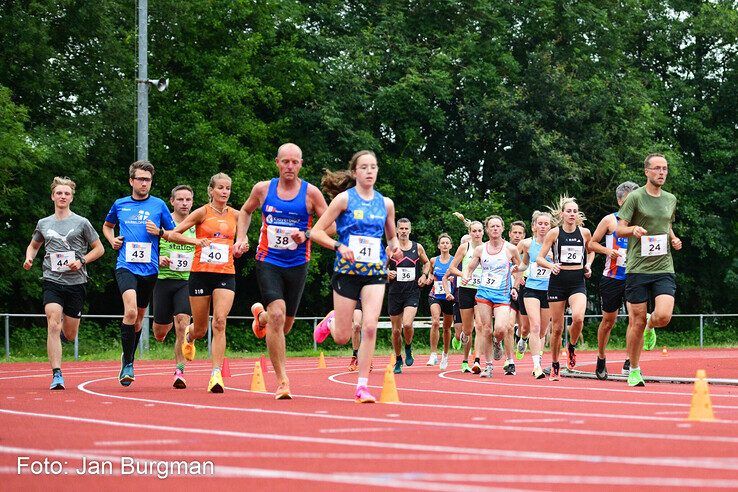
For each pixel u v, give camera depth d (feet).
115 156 116.78
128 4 119.03
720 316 143.74
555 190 135.23
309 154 129.29
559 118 135.44
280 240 36.45
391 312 62.28
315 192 36.55
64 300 45.16
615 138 139.54
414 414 30.73
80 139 104.42
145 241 44.06
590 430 25.67
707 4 155.02
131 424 27.96
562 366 69.05
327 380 53.93
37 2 104.99
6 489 17.33
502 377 55.01
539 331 53.01
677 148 150.51
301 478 18.03
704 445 22.34
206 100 120.47
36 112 110.11
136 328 45.42
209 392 41.60
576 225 50.16
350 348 125.70
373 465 19.56
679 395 39.14
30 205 105.40
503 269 53.83
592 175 136.26
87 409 33.22
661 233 43.06
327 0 139.13
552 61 138.51
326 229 35.22
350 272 35.29
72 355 93.30
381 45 132.46
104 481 18.06
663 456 20.59
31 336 95.04
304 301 138.72
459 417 29.63
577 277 50.08
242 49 123.24
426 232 132.87
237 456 21.03
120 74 114.21
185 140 117.39
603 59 144.56
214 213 41.45
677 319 154.51
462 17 138.00
